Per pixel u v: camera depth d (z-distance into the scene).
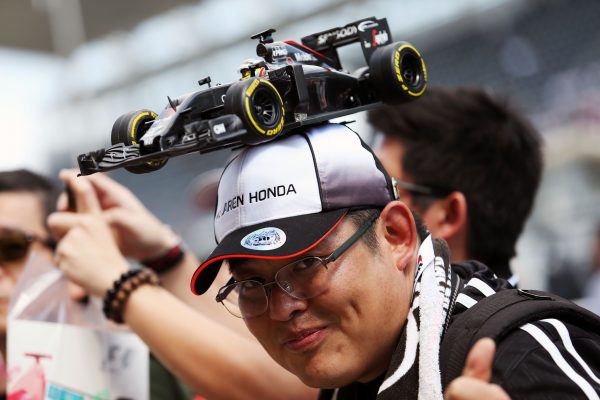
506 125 1.87
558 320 1.11
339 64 1.33
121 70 6.06
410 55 1.23
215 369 1.60
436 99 1.89
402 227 1.23
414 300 1.20
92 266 1.67
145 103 6.20
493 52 5.99
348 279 1.15
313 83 1.19
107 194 1.81
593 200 5.01
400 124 1.88
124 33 5.95
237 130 1.03
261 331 1.19
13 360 1.71
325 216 1.15
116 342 1.72
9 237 1.92
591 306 3.90
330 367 1.16
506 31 5.94
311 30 5.70
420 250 1.25
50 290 1.77
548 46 5.78
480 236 1.84
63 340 1.70
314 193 1.16
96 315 1.79
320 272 1.14
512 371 1.03
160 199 6.83
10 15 5.31
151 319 1.61
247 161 1.20
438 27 6.04
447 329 1.16
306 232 1.13
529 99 5.78
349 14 5.63
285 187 1.16
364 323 1.16
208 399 1.62
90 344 1.69
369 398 1.28
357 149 1.21
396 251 1.22
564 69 5.69
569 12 5.76
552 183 5.15
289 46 1.25
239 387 1.61
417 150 1.85
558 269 4.78
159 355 1.62
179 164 6.76
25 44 5.63
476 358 0.90
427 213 1.84
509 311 1.09
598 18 5.66
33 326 1.72
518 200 1.85
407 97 1.22
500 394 0.87
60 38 5.66
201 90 1.12
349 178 1.17
